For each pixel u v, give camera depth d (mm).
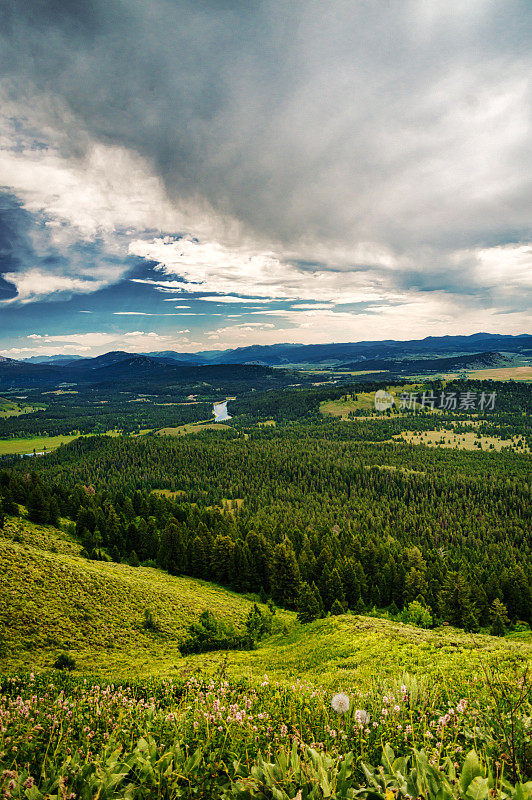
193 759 4262
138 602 64000
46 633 48312
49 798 3625
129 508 142625
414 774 3541
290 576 83375
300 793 3391
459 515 185125
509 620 71250
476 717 5418
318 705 7078
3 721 6789
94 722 7566
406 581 81125
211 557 97438
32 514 110000
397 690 7371
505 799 3002
